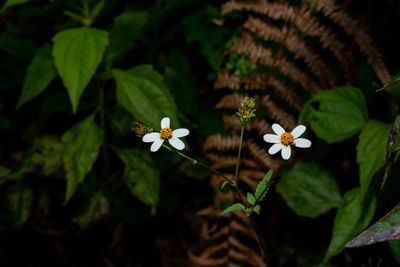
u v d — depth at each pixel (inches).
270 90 30.0
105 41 26.1
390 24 28.8
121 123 31.5
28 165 28.8
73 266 34.1
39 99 38.1
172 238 34.3
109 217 34.1
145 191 29.3
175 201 34.7
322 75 27.8
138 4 37.7
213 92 36.2
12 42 34.8
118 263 33.9
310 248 30.0
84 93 32.9
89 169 28.3
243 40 28.8
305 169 28.9
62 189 35.9
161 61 35.6
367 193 25.2
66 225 35.3
